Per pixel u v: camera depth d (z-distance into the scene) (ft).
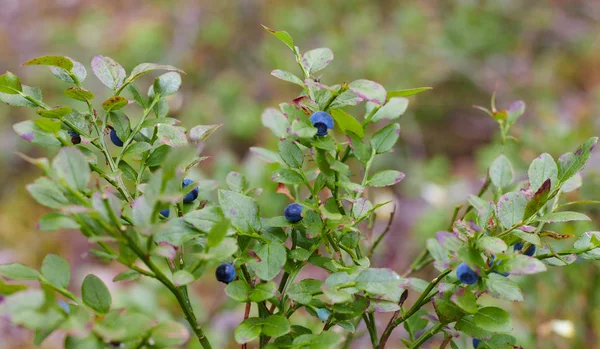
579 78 6.44
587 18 7.43
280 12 7.06
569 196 2.79
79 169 1.70
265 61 6.55
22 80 6.41
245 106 5.90
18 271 1.70
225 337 3.14
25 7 7.98
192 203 1.90
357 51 6.31
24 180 5.40
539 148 3.37
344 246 1.89
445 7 7.45
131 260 1.71
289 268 1.85
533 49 6.95
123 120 1.90
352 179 4.11
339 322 1.84
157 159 1.91
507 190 2.14
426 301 1.86
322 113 1.81
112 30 7.22
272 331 1.75
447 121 6.07
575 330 2.61
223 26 6.90
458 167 5.51
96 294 1.71
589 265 2.67
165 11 7.29
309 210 1.85
